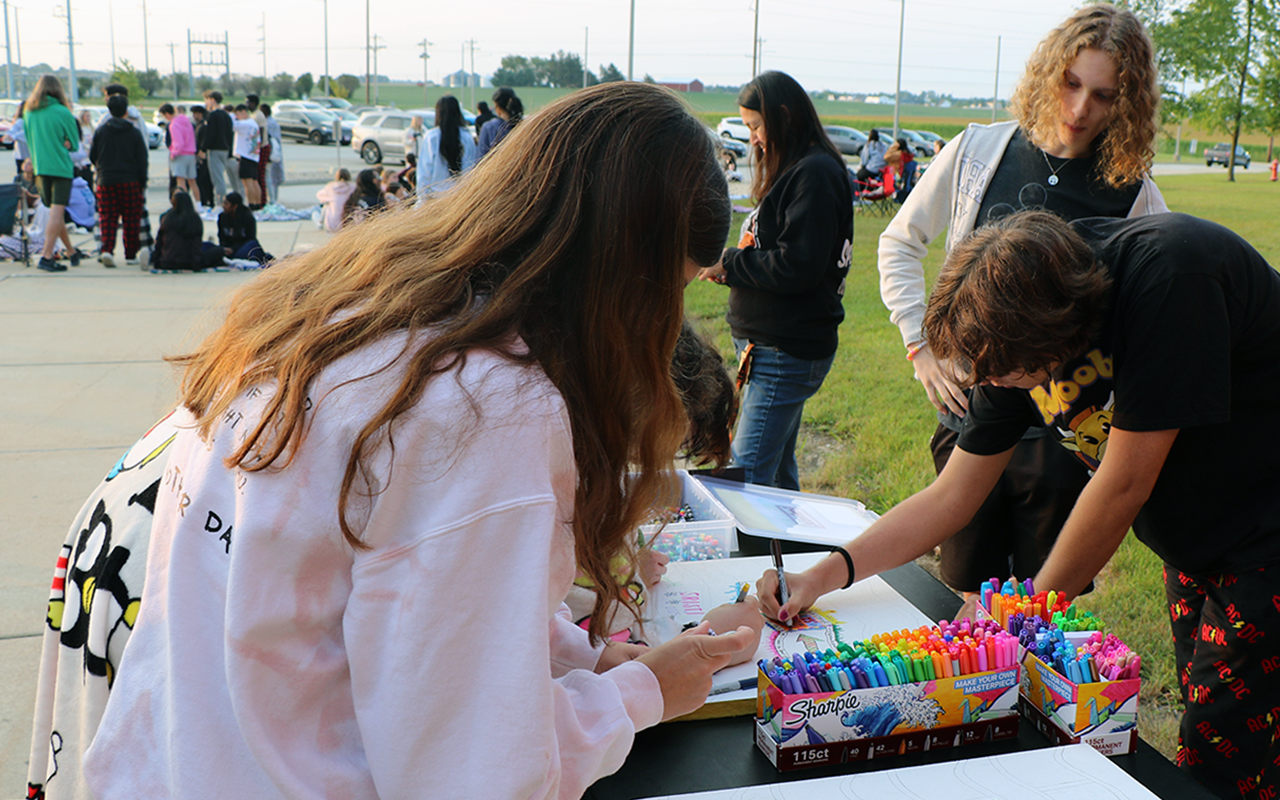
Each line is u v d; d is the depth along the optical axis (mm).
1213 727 1523
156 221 11641
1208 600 1537
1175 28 28234
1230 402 1363
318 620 791
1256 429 1409
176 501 878
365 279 867
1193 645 1643
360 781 796
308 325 843
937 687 1131
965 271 1324
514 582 740
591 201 833
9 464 4000
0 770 2201
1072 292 1276
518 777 721
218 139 12375
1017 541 2303
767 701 1138
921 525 1585
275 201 14148
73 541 1086
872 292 9078
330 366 797
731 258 2793
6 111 27781
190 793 783
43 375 5246
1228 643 1479
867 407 5293
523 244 853
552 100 912
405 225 915
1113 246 1383
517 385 773
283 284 936
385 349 796
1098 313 1328
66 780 967
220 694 803
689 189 852
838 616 1479
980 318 1295
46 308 6836
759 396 2910
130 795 825
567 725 835
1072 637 1241
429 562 731
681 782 1087
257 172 12961
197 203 13156
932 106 98750
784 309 2797
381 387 771
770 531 1754
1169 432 1340
